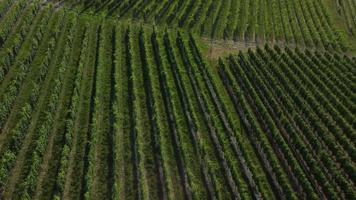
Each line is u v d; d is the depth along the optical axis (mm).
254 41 73062
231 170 44031
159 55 63531
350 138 50531
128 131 49969
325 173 46281
